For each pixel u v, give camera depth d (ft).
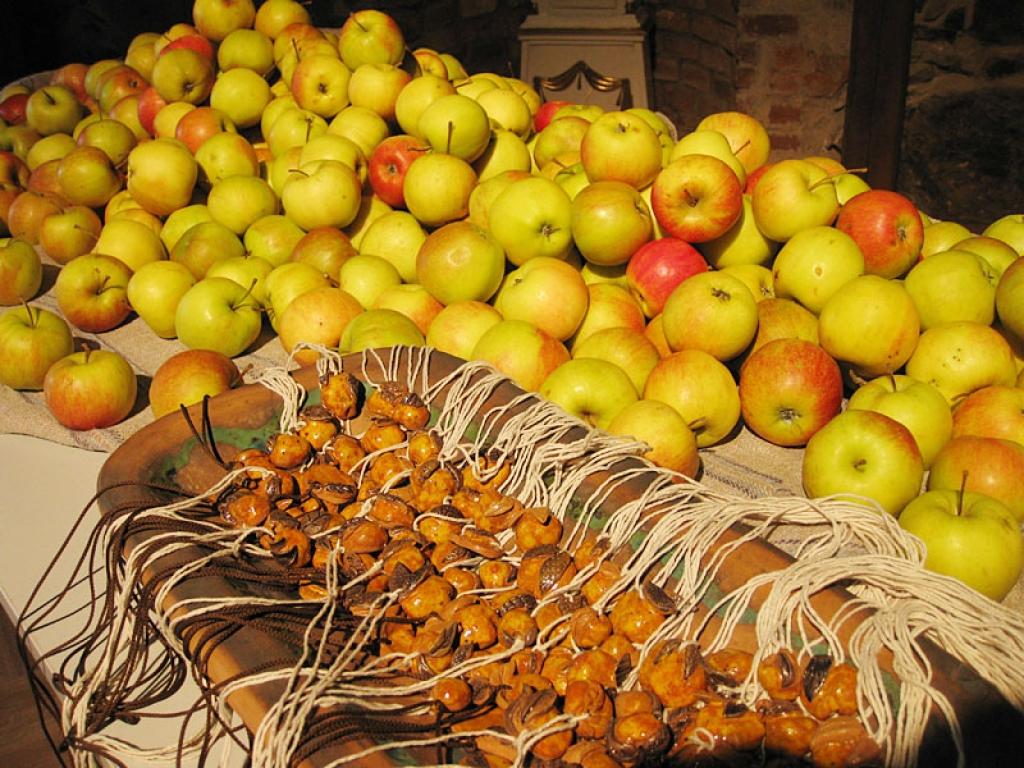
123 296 5.16
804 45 9.16
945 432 3.41
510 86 6.07
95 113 7.37
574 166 4.85
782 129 9.67
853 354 3.63
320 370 3.56
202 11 6.39
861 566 2.28
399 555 2.84
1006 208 8.89
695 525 2.53
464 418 3.24
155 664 2.89
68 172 5.89
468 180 4.82
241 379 4.37
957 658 1.99
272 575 2.74
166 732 2.75
